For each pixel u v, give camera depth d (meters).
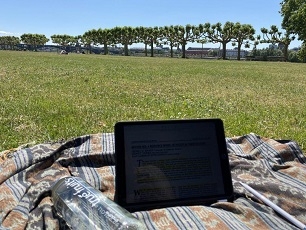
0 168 0.72
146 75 4.13
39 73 3.81
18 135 1.24
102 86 2.76
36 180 0.67
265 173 0.74
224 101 2.28
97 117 1.58
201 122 0.60
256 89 3.16
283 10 13.26
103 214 0.46
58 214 0.52
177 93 2.59
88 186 0.53
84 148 0.80
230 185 0.60
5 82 2.82
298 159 0.84
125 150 0.56
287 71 6.25
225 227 0.52
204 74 4.82
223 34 15.84
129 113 1.70
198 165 0.59
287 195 0.64
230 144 0.89
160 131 0.58
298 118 1.76
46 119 1.48
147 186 0.56
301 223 0.55
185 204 0.57
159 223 0.52
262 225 0.55
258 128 1.48
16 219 0.54
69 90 2.45
